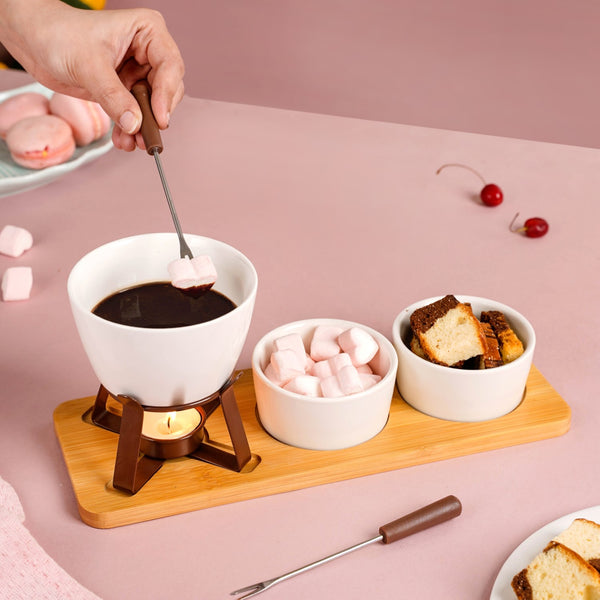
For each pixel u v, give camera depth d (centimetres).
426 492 89
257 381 93
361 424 91
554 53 326
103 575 78
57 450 94
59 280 126
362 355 95
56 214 144
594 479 91
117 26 109
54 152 150
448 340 96
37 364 108
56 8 111
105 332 75
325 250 135
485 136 176
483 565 79
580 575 71
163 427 91
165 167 160
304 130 176
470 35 336
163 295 86
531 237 140
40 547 76
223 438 94
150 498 84
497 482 90
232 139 171
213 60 370
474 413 96
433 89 345
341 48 350
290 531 83
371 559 80
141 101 102
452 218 146
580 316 120
